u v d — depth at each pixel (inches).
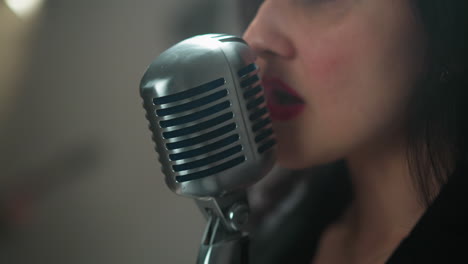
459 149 22.5
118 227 79.0
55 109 83.5
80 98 83.0
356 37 21.3
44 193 81.4
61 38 83.6
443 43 21.4
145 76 20.9
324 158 22.3
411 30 21.3
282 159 22.8
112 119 81.8
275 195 32.0
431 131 22.5
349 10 21.4
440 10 21.2
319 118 21.9
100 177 81.1
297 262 27.8
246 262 22.0
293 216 29.0
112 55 81.5
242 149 20.7
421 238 22.7
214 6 68.1
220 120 20.4
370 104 21.6
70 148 82.2
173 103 20.3
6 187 81.7
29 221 80.2
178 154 20.7
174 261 76.0
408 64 21.5
